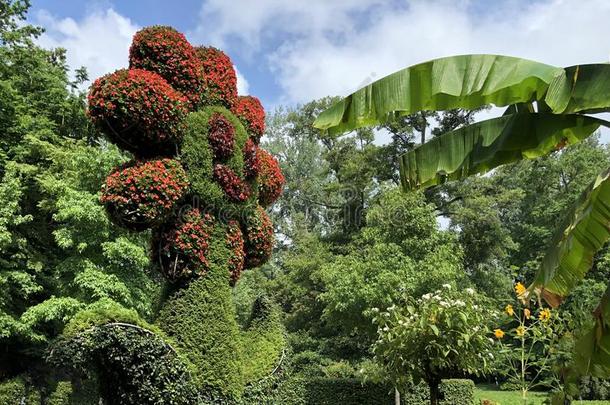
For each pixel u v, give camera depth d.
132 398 5.46
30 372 14.23
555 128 4.09
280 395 6.97
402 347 6.52
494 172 23.42
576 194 22.92
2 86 14.48
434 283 12.91
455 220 20.66
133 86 5.85
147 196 5.72
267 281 22.81
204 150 6.32
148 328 5.49
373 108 4.02
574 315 6.11
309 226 26.97
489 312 7.05
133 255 12.65
